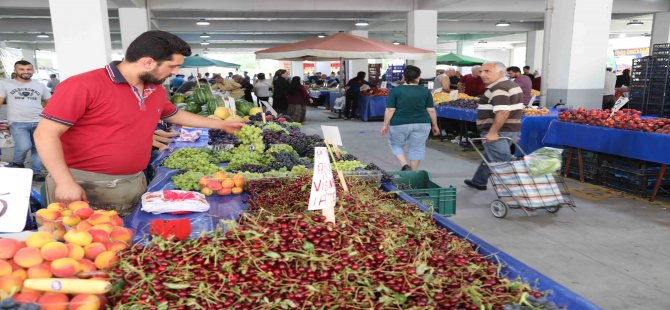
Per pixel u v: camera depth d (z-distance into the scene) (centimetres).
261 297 140
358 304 137
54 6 688
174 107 316
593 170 638
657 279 354
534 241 432
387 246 165
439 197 374
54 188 264
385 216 205
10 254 139
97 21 698
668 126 529
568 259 391
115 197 255
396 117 605
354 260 155
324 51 895
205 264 150
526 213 489
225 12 1672
